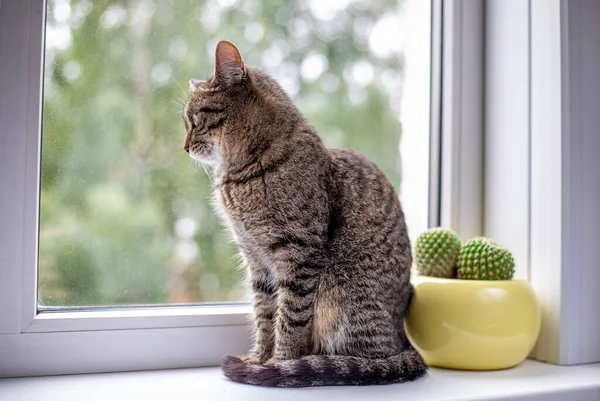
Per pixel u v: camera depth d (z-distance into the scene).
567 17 1.27
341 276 1.22
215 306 1.32
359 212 1.25
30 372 1.12
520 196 1.37
